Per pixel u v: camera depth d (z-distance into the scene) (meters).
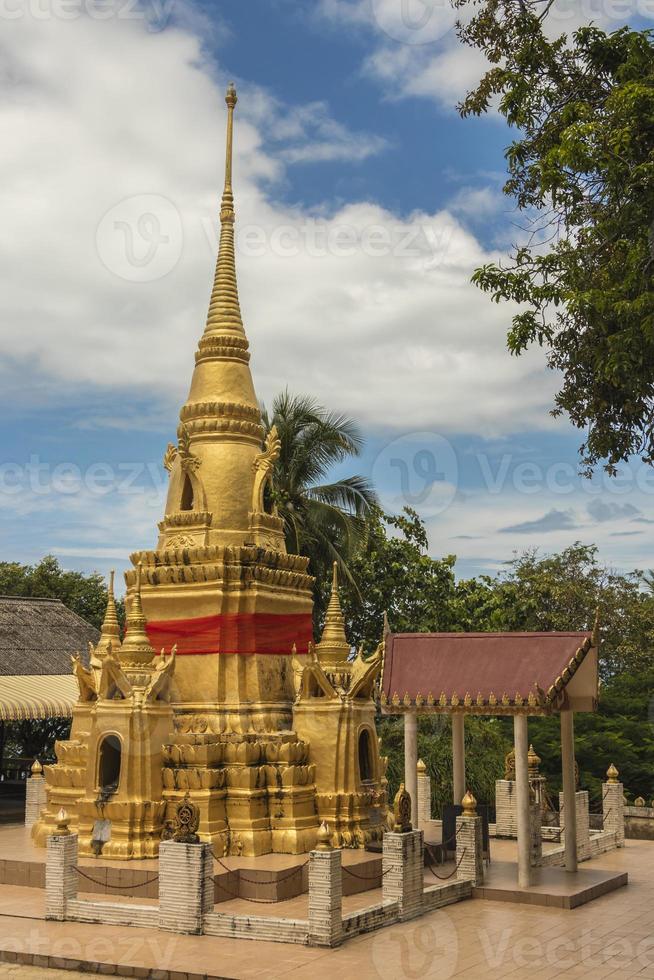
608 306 17.83
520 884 22.45
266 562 25.73
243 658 25.08
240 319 28.48
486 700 22.69
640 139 17.69
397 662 24.11
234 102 29.59
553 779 40.91
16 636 37.53
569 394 20.33
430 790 34.53
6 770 42.91
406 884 20.11
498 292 19.56
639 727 44.25
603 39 19.39
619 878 24.03
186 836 18.80
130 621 24.50
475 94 20.92
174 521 26.38
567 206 19.55
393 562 41.28
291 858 22.17
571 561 56.66
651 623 53.38
